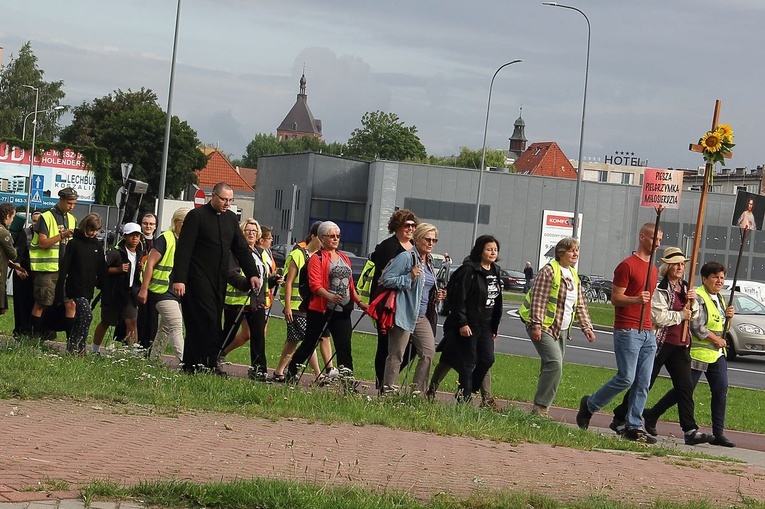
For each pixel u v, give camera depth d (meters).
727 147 13.02
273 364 18.61
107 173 76.50
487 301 13.58
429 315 13.75
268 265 15.80
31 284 15.84
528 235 88.06
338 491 6.64
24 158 74.19
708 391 21.03
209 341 13.49
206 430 9.52
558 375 13.45
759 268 90.31
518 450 10.52
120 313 15.64
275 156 96.50
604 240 88.25
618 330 12.95
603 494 7.89
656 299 13.18
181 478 6.83
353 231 90.56
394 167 86.62
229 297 14.66
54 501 5.88
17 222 17.77
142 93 102.38
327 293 13.75
